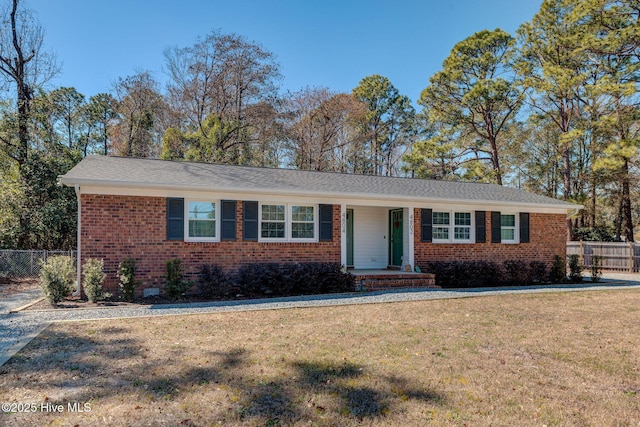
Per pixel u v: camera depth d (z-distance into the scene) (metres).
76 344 5.79
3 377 4.48
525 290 12.23
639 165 24.47
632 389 4.37
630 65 21.31
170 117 29.64
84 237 10.19
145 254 10.59
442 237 14.27
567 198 26.25
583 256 21.77
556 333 6.73
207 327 6.92
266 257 11.84
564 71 22.58
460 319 7.75
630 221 25.44
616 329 7.04
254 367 4.86
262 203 11.97
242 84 28.27
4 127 18.33
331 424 3.48
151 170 11.88
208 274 10.74
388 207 14.38
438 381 4.51
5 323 7.18
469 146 30.22
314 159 31.56
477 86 26.55
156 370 4.72
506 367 5.00
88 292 9.42
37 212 16.50
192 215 11.20
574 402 4.01
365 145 36.72
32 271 14.42
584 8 21.31
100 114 26.81
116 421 3.48
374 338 6.28
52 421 3.47
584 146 27.56
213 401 3.90
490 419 3.61
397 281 12.41
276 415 3.63
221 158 26.59
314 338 6.24
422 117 38.41
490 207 14.76
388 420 3.57
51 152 19.00
